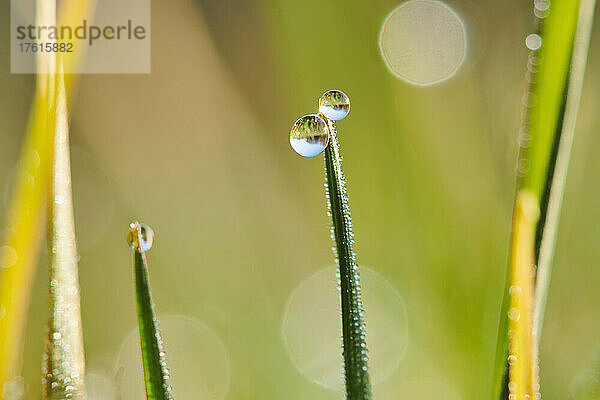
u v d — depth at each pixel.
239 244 0.26
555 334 0.23
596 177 0.25
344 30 0.26
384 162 0.24
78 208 0.26
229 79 0.27
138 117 0.28
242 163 0.27
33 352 0.21
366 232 0.24
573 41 0.19
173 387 0.23
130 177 0.27
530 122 0.19
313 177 0.27
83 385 0.19
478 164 0.25
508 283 0.19
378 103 0.25
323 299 0.25
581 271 0.24
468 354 0.22
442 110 0.26
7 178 0.24
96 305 0.25
